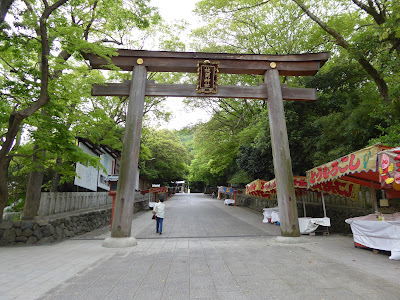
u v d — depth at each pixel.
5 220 8.27
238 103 22.41
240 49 18.77
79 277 4.41
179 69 9.43
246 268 4.88
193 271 4.69
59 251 6.82
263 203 20.16
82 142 13.39
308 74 9.84
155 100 20.00
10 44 7.38
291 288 3.76
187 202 30.92
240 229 11.64
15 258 5.98
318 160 11.53
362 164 6.00
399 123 8.07
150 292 3.64
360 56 9.30
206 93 9.25
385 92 9.67
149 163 39.41
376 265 5.10
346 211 10.28
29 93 8.24
